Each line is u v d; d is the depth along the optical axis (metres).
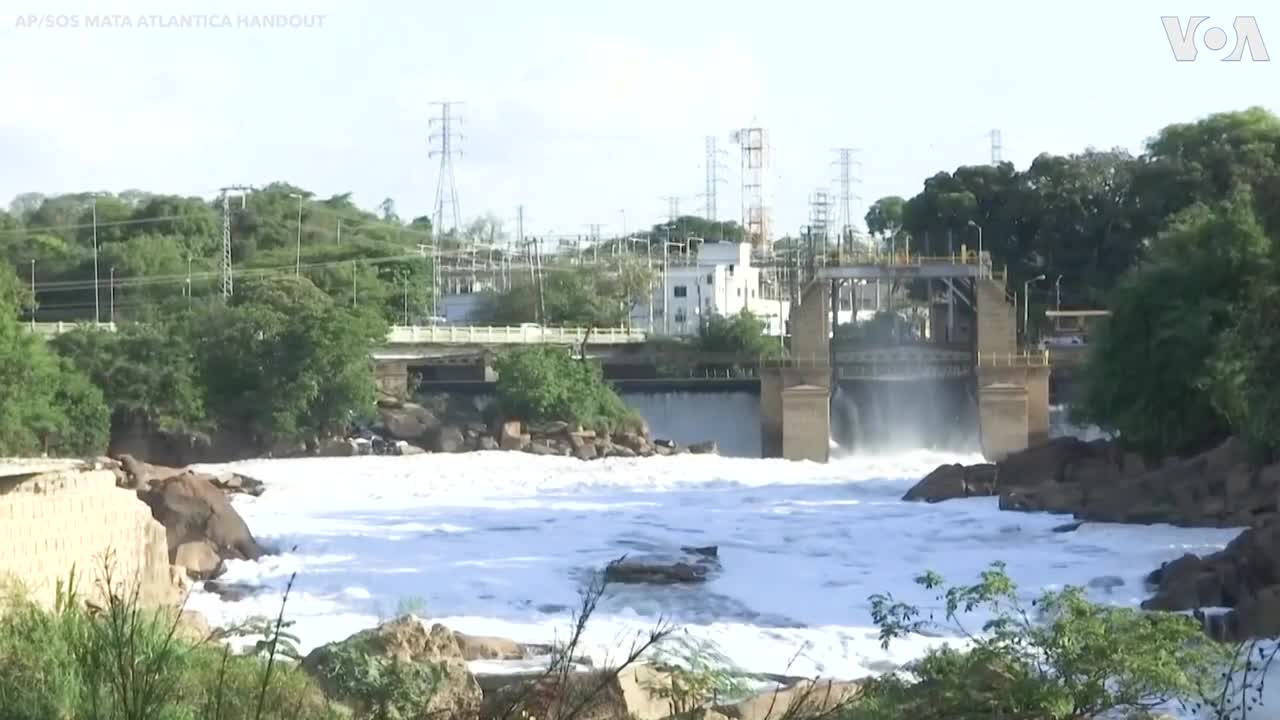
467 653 34.75
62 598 28.31
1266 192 54.84
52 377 85.81
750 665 36.06
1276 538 43.41
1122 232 129.38
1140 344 70.25
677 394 120.88
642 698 23.03
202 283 136.62
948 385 108.81
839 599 45.41
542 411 110.50
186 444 102.75
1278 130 130.00
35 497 34.34
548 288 159.75
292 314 106.62
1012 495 63.41
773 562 52.62
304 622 42.53
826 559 53.06
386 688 23.36
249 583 48.81
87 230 168.75
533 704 17.69
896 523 61.25
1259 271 65.56
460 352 123.94
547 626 41.62
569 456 102.25
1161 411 68.44
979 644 22.34
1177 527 56.19
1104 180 132.88
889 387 109.06
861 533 58.91
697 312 160.25
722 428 119.75
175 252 152.75
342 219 193.00
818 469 89.88
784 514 66.00
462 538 58.97
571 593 46.84
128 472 62.25
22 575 33.31
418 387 121.88
